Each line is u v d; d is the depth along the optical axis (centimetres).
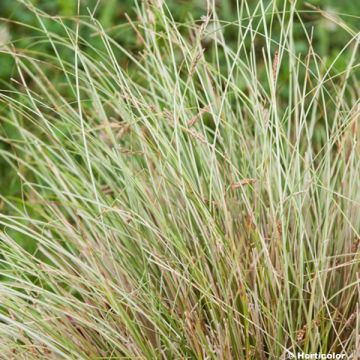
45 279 413
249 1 625
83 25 612
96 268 402
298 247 409
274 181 429
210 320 408
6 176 563
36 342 406
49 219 437
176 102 432
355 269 402
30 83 589
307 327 379
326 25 607
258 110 427
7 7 621
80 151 441
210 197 400
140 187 418
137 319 403
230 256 384
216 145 475
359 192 420
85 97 562
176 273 383
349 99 552
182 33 603
